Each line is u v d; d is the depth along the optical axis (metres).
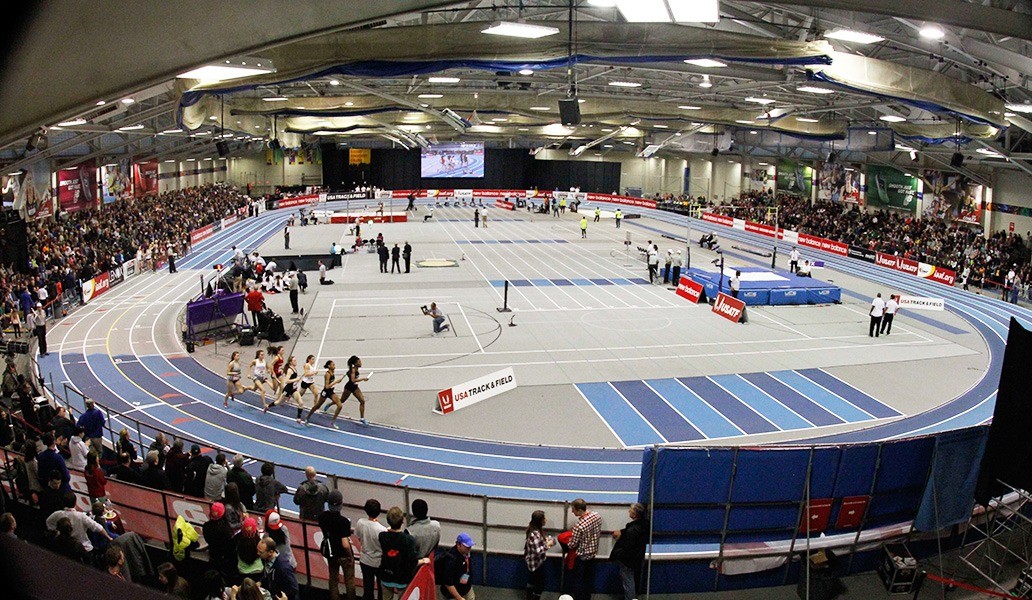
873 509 13.26
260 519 11.57
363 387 24.33
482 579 12.46
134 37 6.12
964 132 38.50
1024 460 10.72
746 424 21.80
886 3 15.90
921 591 12.41
